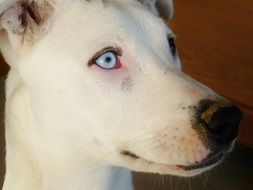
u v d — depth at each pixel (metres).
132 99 0.45
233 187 0.78
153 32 0.48
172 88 0.45
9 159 0.54
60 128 0.48
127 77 0.46
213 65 0.71
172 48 0.51
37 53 0.47
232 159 0.81
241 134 0.73
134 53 0.46
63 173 0.51
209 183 0.78
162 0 0.56
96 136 0.47
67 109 0.47
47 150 0.50
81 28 0.46
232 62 0.69
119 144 0.46
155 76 0.46
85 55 0.45
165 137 0.44
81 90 0.46
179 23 0.72
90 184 0.53
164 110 0.44
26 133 0.51
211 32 0.69
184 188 0.78
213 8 0.68
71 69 0.46
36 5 0.47
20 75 0.48
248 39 0.66
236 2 0.66
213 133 0.43
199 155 0.43
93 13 0.47
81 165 0.51
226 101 0.44
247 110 0.71
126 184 0.58
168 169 0.46
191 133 0.43
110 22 0.46
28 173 0.53
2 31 0.47
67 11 0.47
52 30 0.47
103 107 0.46
